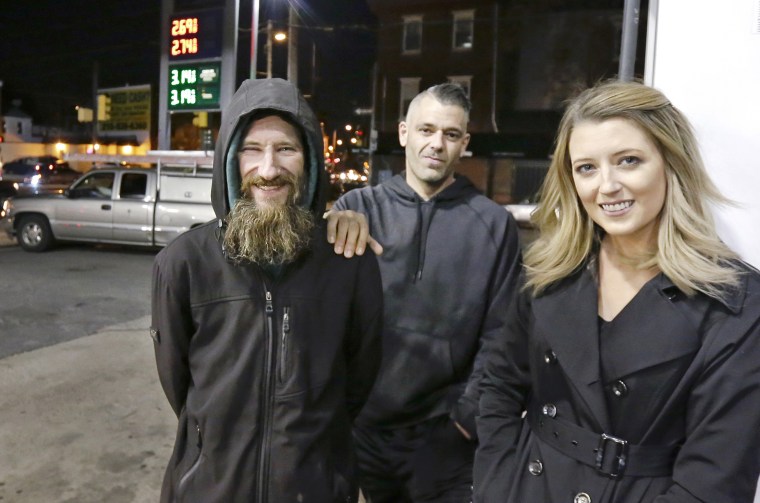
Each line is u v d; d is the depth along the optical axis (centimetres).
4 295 710
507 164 2259
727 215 178
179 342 137
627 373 109
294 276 137
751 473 99
